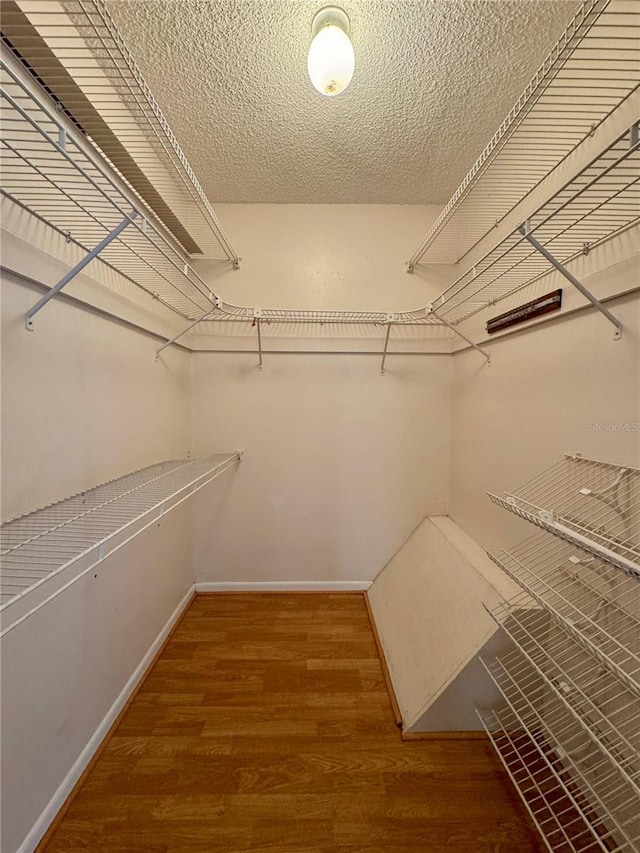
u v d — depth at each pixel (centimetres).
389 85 134
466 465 205
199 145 166
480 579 151
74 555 78
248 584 231
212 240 205
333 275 221
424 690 136
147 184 147
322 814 106
